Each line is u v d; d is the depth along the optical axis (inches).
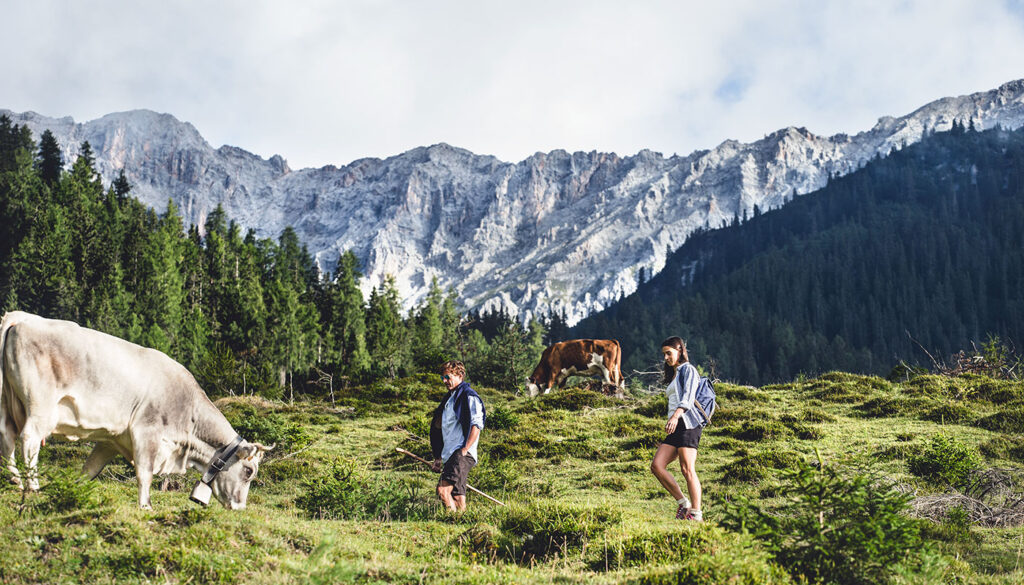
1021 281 6648.6
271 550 255.4
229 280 3565.5
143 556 236.1
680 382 353.7
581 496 529.0
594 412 904.3
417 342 3196.4
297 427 740.0
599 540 305.7
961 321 6387.8
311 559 234.1
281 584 224.1
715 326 6254.9
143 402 347.3
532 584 241.1
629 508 469.4
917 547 240.2
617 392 1096.2
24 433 327.3
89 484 310.3
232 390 1336.1
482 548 303.0
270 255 4463.6
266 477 580.7
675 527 309.0
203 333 2610.7
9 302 2536.9
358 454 700.7
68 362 335.6
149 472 345.1
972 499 420.2
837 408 841.5
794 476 257.4
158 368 355.6
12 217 3125.0
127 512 279.6
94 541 250.2
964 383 899.4
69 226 3061.0
